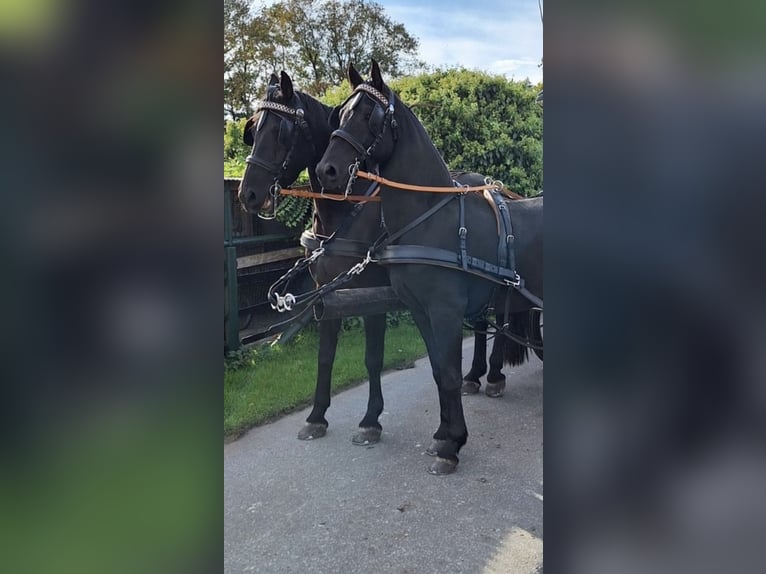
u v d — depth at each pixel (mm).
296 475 2730
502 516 2377
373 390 3199
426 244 2668
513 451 2969
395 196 2701
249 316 4625
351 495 2539
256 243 4613
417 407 3623
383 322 3193
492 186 2975
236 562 2062
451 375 2703
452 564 2076
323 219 3248
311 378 3918
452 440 2768
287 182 3168
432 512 2414
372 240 3162
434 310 2672
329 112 3295
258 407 3465
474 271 2693
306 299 2818
